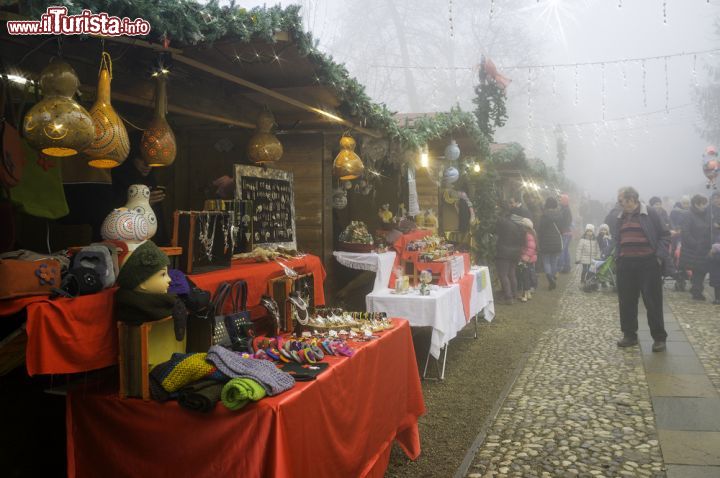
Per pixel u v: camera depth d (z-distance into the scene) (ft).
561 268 52.80
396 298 19.63
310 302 14.73
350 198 27.50
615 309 33.65
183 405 8.64
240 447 8.45
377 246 22.44
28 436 10.37
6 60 9.31
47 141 7.98
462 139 32.42
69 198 13.11
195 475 8.80
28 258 8.63
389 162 25.39
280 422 8.30
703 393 18.11
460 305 22.80
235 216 14.19
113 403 9.25
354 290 22.77
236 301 11.98
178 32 9.72
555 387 19.27
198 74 14.44
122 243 10.21
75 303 8.47
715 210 35.68
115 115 9.21
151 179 14.43
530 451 14.14
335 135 20.95
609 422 15.90
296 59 13.57
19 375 10.25
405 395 14.28
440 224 33.35
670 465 13.16
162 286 9.09
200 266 11.92
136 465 9.20
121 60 11.72
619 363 21.94
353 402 11.09
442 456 14.20
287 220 17.28
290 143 20.77
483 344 25.75
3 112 9.21
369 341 12.46
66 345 8.38
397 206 27.81
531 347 25.08
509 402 17.88
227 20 11.15
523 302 37.01
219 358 9.08
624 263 23.95
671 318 30.25
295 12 12.25
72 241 14.10
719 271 33.78
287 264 14.35
